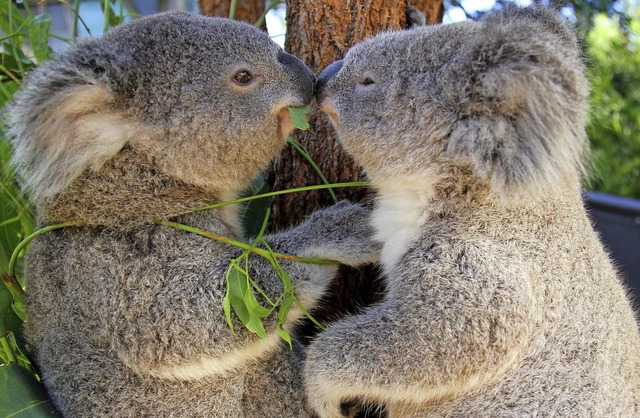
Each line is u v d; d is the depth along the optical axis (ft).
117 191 2.03
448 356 1.86
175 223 2.02
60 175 1.98
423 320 1.88
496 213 1.94
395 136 2.01
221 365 1.98
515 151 1.87
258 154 2.13
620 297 2.07
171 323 1.95
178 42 2.07
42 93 1.93
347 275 2.26
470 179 1.95
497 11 2.04
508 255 1.91
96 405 2.00
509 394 1.91
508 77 1.82
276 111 2.10
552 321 1.92
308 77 2.13
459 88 1.92
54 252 2.05
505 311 1.86
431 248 1.94
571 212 1.99
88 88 1.96
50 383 2.04
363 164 2.09
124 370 2.00
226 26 2.12
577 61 1.92
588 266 1.99
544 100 1.81
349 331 1.93
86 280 1.99
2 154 2.26
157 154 2.05
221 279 1.99
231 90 2.07
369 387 1.89
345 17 2.32
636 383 2.01
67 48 2.08
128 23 2.12
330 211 2.17
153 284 1.97
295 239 2.10
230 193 2.18
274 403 2.13
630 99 5.85
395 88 2.01
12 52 2.50
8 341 2.16
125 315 1.96
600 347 1.95
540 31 1.87
